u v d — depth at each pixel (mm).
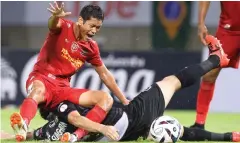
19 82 46000
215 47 23672
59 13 22203
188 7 58125
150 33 60156
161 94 22672
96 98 22062
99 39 61531
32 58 46031
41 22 61812
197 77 22922
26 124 20844
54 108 22531
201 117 27672
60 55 22984
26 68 46000
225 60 23609
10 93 46062
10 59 46188
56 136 22188
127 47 61625
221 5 26812
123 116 22188
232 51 26953
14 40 61938
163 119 21750
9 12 61562
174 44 58625
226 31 26875
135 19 61125
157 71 45281
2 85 46188
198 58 44938
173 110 44719
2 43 61625
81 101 22234
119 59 45375
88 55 23531
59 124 22219
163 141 21484
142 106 22344
